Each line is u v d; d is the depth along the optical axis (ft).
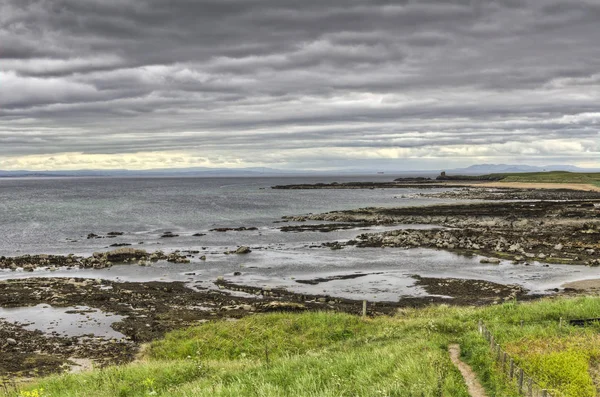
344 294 140.15
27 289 146.10
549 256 190.60
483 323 86.07
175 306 128.06
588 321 87.71
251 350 91.15
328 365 65.05
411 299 134.31
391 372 58.39
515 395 52.16
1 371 85.10
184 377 69.77
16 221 325.42
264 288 146.82
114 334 106.63
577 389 57.00
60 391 65.16
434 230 259.60
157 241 241.96
